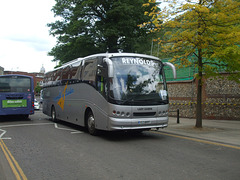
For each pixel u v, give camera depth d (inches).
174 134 407.5
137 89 343.9
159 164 229.0
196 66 463.2
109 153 274.1
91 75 397.1
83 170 212.7
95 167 221.0
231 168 216.4
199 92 466.9
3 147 310.3
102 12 1051.9
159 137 379.9
